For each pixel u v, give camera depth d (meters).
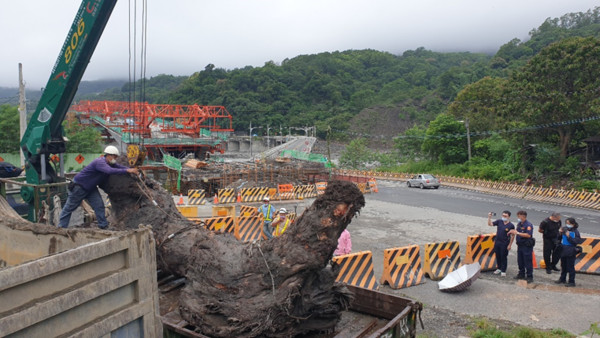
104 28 9.97
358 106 118.31
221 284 5.26
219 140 58.81
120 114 64.56
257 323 4.70
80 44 9.98
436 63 167.12
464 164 44.69
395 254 9.57
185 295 5.39
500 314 7.91
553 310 8.06
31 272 2.93
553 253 10.66
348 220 4.81
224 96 115.94
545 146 35.78
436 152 51.59
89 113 74.25
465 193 32.12
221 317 5.00
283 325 4.72
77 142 39.66
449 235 15.48
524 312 7.99
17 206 11.23
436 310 8.16
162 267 6.45
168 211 7.08
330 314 5.14
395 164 60.59
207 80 122.00
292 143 89.88
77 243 4.37
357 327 5.38
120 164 7.68
